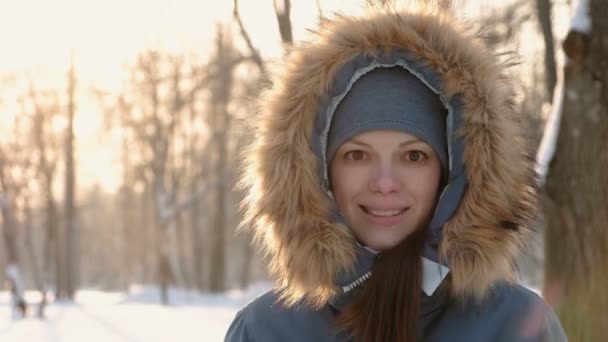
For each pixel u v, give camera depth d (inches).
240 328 70.4
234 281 1851.6
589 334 177.0
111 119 1196.5
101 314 849.5
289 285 65.7
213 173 1369.3
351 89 64.9
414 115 63.0
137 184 1509.6
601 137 180.1
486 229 61.2
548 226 184.7
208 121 1294.3
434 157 64.1
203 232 1836.9
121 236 1893.5
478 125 61.0
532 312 64.5
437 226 62.5
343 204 65.4
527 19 328.8
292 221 63.7
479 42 64.8
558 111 186.7
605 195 179.2
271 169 64.6
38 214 1466.5
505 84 64.6
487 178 60.8
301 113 64.1
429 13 66.3
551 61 259.6
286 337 67.1
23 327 692.7
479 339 63.3
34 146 1267.2
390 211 63.7
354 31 63.9
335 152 64.6
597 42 179.9
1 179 1218.0
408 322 61.5
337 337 65.1
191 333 635.5
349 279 63.8
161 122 1165.1
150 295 1178.0
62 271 1211.9
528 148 64.0
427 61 63.0
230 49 645.3
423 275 62.7
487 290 63.8
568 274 181.3
